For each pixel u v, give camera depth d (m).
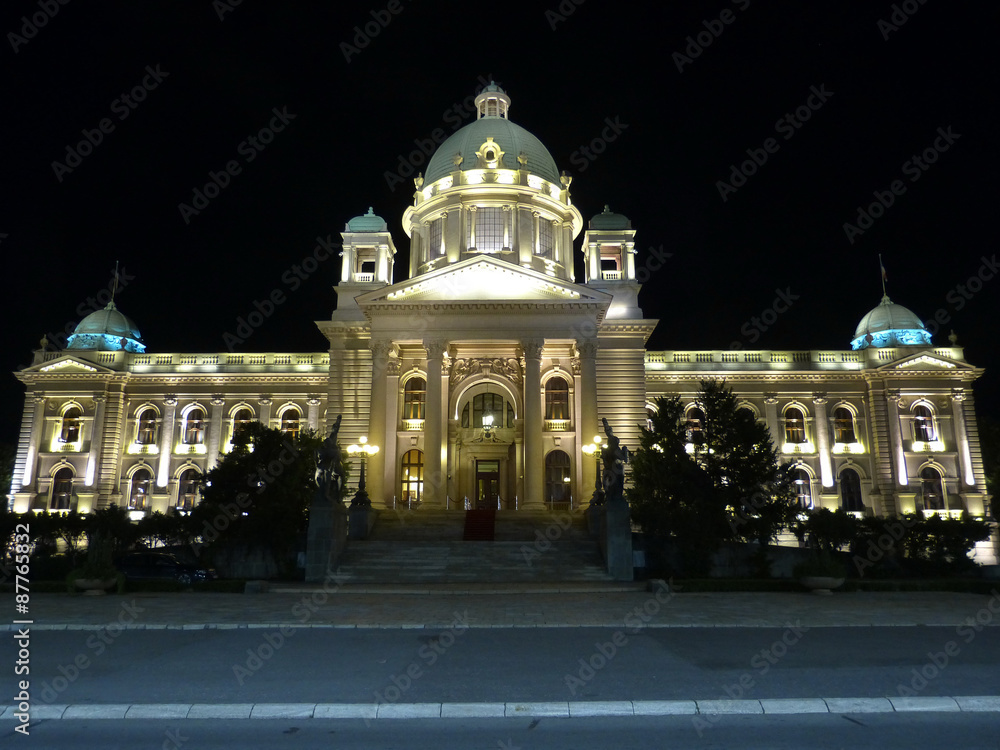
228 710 10.96
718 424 37.16
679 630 18.38
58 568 31.41
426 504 43.66
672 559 33.75
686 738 9.99
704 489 35.22
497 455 51.56
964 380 56.59
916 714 11.05
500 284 48.34
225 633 17.98
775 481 36.78
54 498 56.00
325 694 11.88
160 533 35.09
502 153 57.56
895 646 15.95
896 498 54.56
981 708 11.26
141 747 9.63
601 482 39.69
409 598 25.62
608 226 56.03
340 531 34.09
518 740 9.94
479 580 31.53
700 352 59.19
